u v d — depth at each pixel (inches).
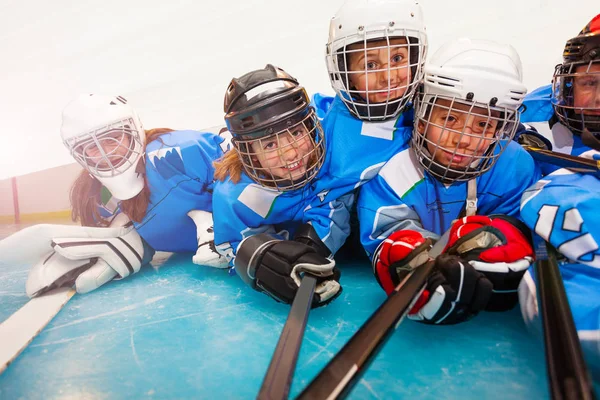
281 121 54.6
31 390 45.3
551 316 34.7
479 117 52.7
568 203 46.4
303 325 40.7
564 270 46.8
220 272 77.9
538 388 37.0
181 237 85.7
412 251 49.8
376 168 62.3
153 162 77.0
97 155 72.4
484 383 38.2
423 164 57.6
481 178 60.5
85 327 59.3
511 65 51.8
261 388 31.3
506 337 46.0
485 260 47.8
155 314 61.1
